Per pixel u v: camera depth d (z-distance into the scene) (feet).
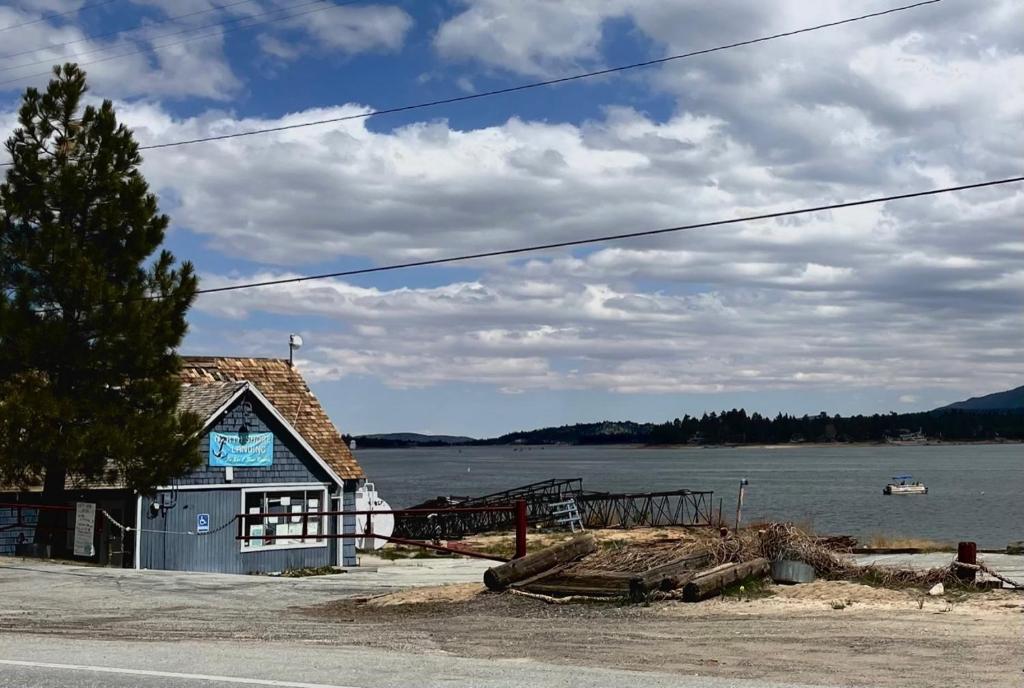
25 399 80.23
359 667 33.35
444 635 43.65
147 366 85.35
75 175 85.76
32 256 82.58
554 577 56.34
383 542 130.21
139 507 85.81
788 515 261.44
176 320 87.92
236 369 111.45
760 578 53.16
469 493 427.74
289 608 56.44
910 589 49.83
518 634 43.47
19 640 41.37
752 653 37.17
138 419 83.25
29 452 80.59
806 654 36.68
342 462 103.24
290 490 96.63
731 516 252.42
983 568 50.78
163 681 30.37
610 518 196.13
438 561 109.60
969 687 30.32
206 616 52.11
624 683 30.25
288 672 32.17
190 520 89.15
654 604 49.93
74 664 33.81
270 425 95.66
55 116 87.45
